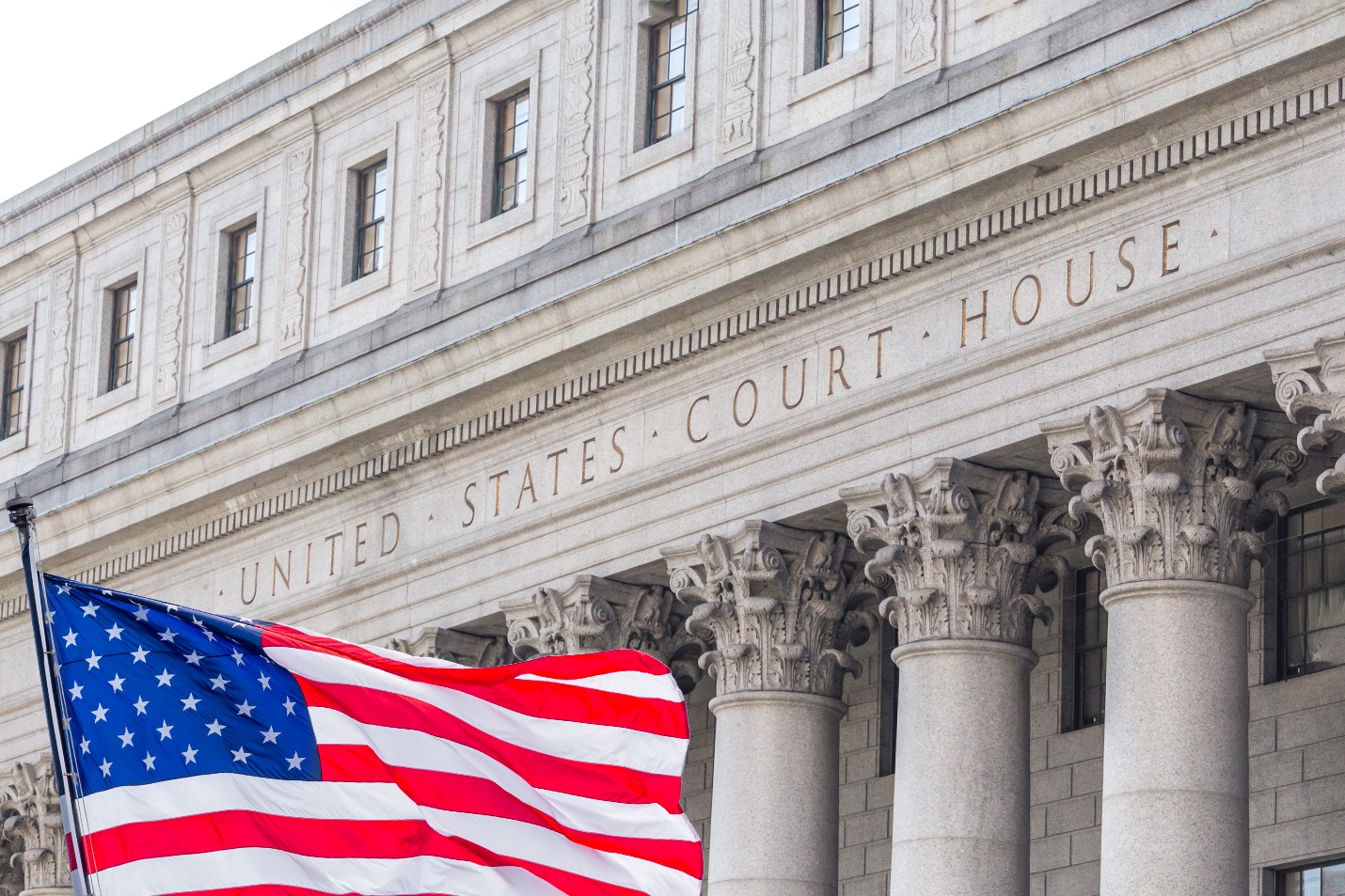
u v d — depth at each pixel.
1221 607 37.75
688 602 45.66
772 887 43.06
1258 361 36.91
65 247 64.81
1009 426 40.25
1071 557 44.22
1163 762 37.12
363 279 55.03
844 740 47.41
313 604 53.28
